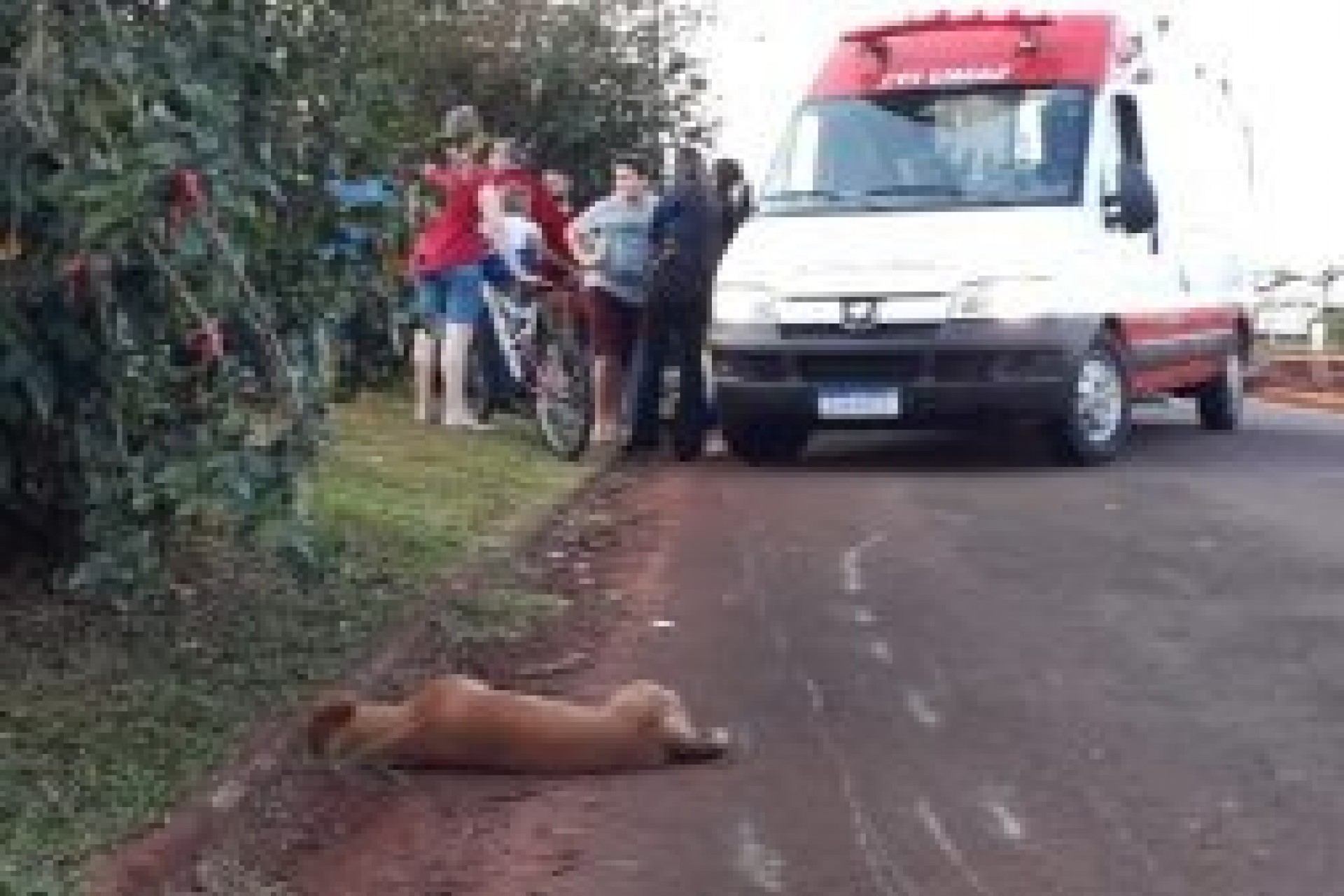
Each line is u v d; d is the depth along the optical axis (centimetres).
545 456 1464
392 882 633
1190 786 707
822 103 1586
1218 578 1043
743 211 1691
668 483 1438
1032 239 1458
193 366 671
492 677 859
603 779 729
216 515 655
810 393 1455
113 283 671
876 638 923
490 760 733
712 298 1517
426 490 1230
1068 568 1072
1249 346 1912
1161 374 1636
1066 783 712
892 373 1438
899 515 1248
